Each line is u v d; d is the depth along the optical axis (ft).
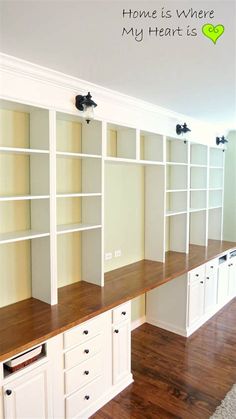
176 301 12.23
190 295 12.10
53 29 5.56
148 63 7.20
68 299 8.49
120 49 6.40
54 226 8.00
